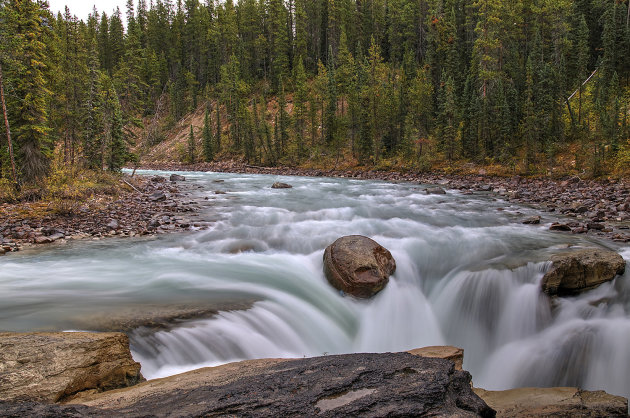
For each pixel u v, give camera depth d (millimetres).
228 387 3676
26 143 24672
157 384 4195
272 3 105500
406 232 14242
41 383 3896
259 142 79875
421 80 59781
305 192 30016
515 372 7836
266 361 4973
